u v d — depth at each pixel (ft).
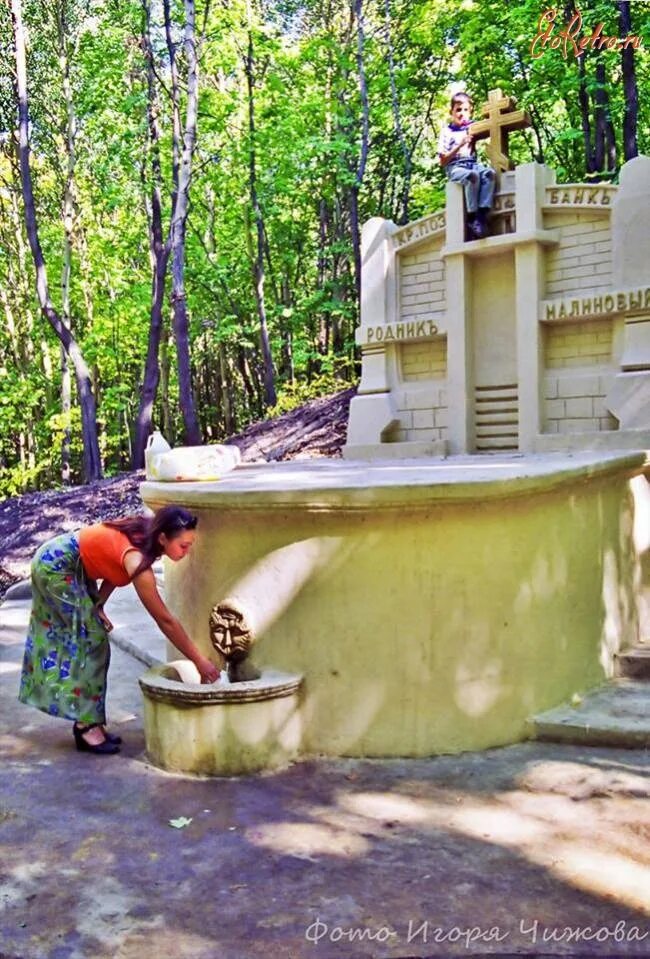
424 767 11.34
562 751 11.70
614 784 10.44
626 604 15.06
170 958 7.15
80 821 9.95
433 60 54.44
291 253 69.87
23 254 68.59
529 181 22.22
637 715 12.19
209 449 15.06
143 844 9.32
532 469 12.84
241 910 7.89
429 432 24.84
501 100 23.06
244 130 54.65
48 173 65.92
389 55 50.34
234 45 50.83
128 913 7.91
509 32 42.14
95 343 65.87
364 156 50.39
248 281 70.03
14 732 13.58
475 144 24.11
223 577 12.48
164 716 11.49
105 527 12.08
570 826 9.43
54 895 8.27
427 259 24.90
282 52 55.42
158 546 11.85
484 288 23.84
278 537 11.96
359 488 11.35
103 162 50.49
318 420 39.29
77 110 51.78
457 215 23.52
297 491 11.54
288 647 11.94
